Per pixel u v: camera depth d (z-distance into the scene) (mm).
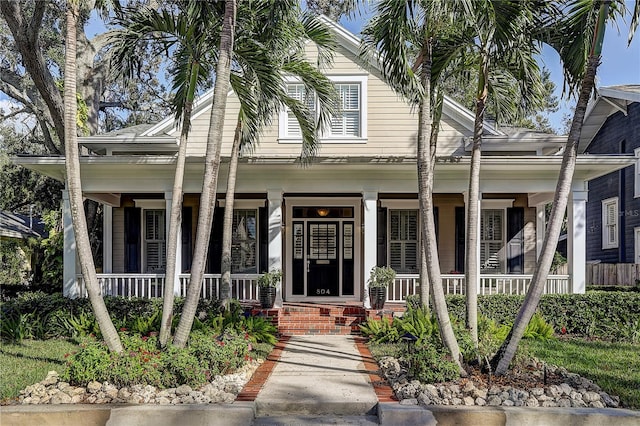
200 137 14180
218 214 14641
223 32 7172
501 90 9172
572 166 6312
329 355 8898
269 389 6527
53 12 18328
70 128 6598
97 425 5547
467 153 13945
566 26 6996
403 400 5918
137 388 6109
